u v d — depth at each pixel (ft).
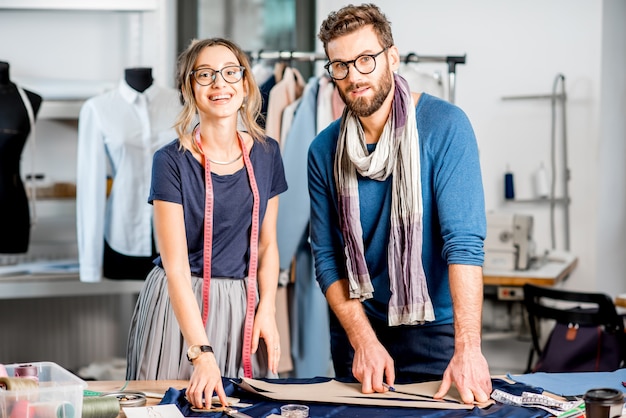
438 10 17.66
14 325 16.17
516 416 6.68
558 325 13.69
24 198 13.73
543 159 17.24
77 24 16.05
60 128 16.07
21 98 13.61
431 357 8.70
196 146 8.37
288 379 8.01
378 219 8.51
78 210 13.48
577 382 7.87
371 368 7.69
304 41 18.48
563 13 16.92
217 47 8.18
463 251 7.83
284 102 14.01
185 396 7.39
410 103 8.18
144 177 13.50
